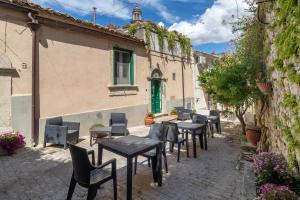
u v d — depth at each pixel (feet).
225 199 12.92
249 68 21.22
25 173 16.39
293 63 9.83
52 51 25.64
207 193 13.67
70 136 23.63
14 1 21.79
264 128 20.61
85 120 29.53
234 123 42.04
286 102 11.15
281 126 13.41
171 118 42.60
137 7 46.65
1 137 20.20
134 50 38.27
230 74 22.09
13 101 22.09
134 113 38.22
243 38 24.26
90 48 30.35
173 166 18.48
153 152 15.81
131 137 16.39
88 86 30.09
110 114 32.24
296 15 8.94
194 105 57.26
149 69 42.01
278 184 10.76
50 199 12.68
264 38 19.25
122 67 36.40
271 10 14.78
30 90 23.44
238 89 21.33
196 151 23.06
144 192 13.79
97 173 12.27
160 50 45.11
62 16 26.23
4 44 21.53
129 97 37.32
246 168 16.79
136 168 17.35
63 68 26.84
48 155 20.63
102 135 27.81
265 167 11.73
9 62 21.79
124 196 13.12
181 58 52.42
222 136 30.73
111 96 33.83
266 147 19.62
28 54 23.27
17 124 22.40
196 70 58.70
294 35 9.37
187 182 15.28
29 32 23.38
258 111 23.88
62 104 26.78
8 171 16.75
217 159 20.35
